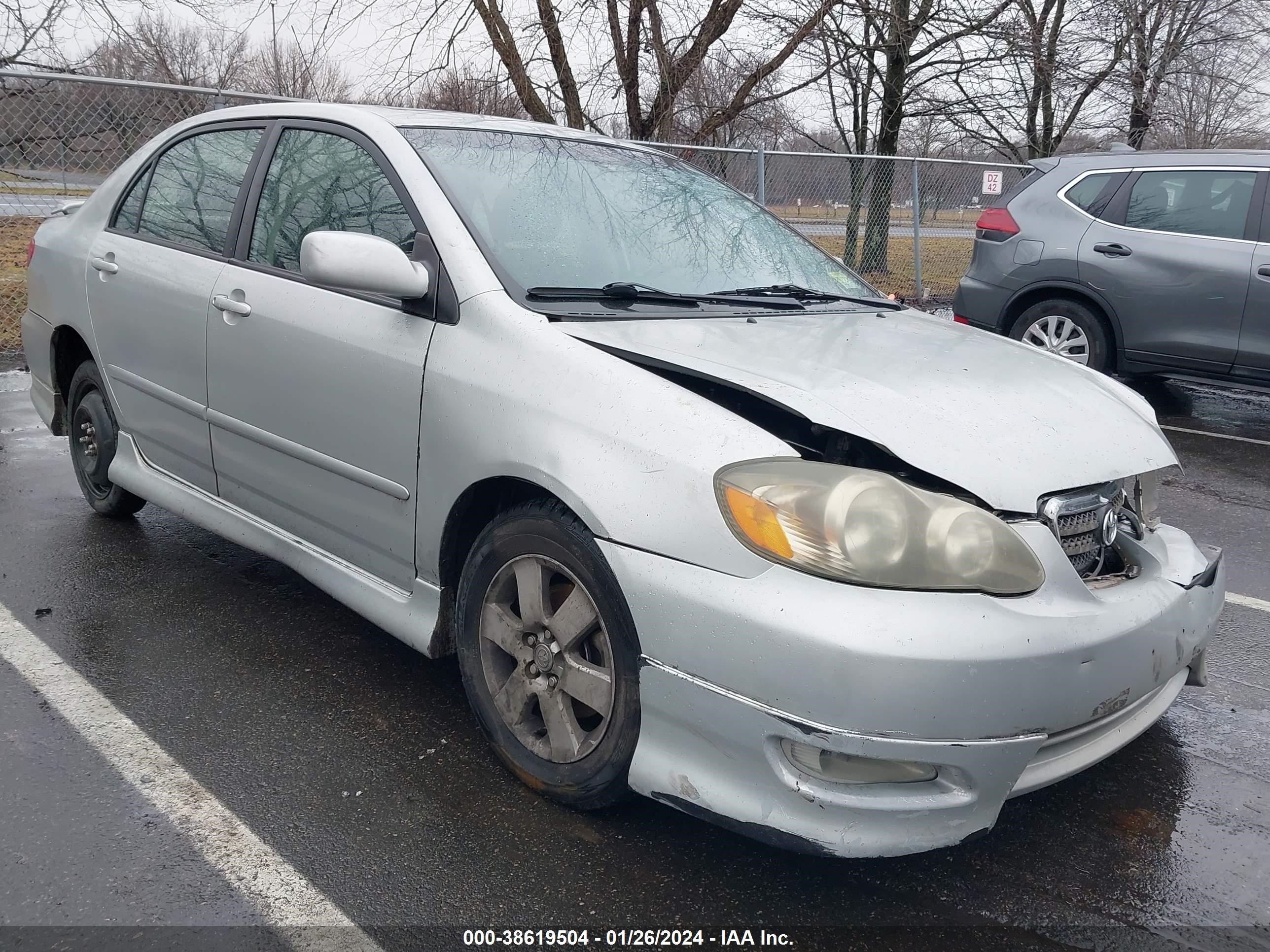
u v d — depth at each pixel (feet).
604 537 7.59
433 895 7.52
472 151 10.54
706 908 7.52
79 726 9.59
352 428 9.79
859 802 6.97
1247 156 23.98
